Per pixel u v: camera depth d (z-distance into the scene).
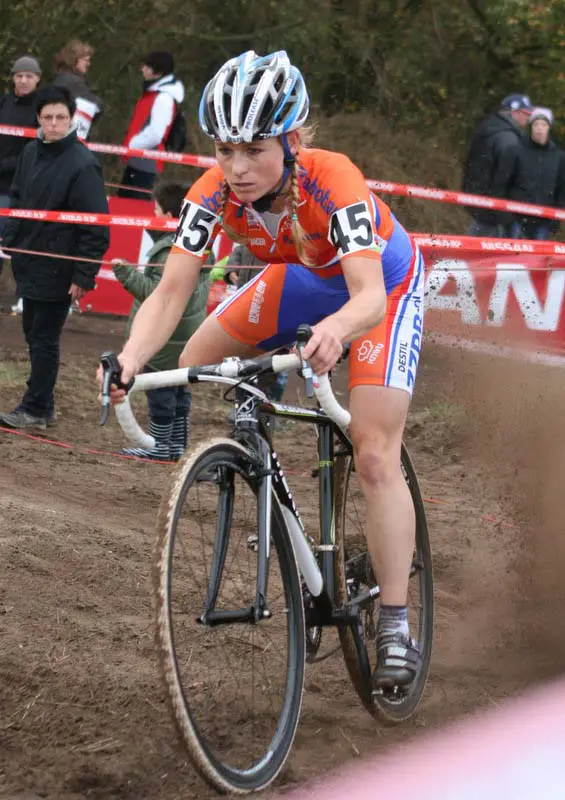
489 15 24.80
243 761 4.70
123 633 6.12
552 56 24.95
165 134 16.62
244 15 24.45
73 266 10.88
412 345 5.36
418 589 6.11
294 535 5.02
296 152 4.82
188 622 5.53
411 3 25.56
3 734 4.92
